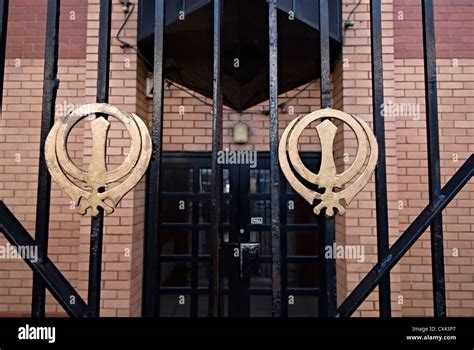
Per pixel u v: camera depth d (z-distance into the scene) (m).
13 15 3.07
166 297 3.23
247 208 3.27
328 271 0.82
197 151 3.25
